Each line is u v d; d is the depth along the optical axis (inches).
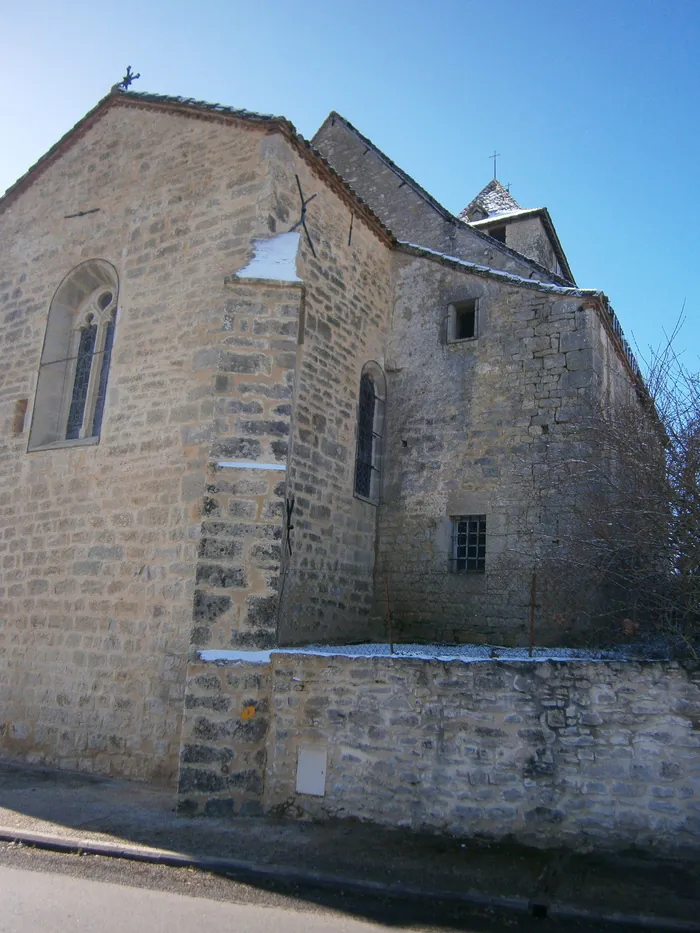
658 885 231.6
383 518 486.6
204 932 198.8
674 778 259.4
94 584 398.3
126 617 381.1
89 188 482.0
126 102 474.6
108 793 335.9
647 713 266.8
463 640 440.1
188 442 384.2
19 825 286.4
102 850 260.5
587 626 392.5
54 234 490.6
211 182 425.1
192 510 371.6
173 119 454.9
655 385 338.3
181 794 304.5
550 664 281.1
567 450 434.3
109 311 462.3
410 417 496.4
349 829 284.7
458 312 510.0
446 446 478.3
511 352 471.2
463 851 261.6
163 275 426.0
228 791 304.3
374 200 634.2
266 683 314.3
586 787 267.4
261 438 346.0
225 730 309.6
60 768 380.5
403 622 461.7
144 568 381.4
